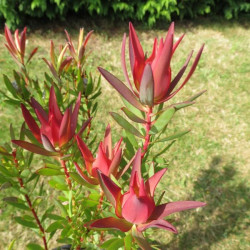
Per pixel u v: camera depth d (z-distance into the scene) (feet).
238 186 12.01
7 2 19.20
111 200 3.50
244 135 14.26
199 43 20.95
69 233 5.01
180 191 11.76
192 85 17.08
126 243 3.69
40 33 20.89
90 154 4.01
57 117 3.91
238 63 18.97
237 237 10.31
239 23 24.45
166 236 10.19
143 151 4.60
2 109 14.35
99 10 20.93
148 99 3.72
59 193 10.95
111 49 20.03
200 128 14.46
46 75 5.94
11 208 10.33
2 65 17.29
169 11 22.06
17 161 4.49
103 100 15.51
